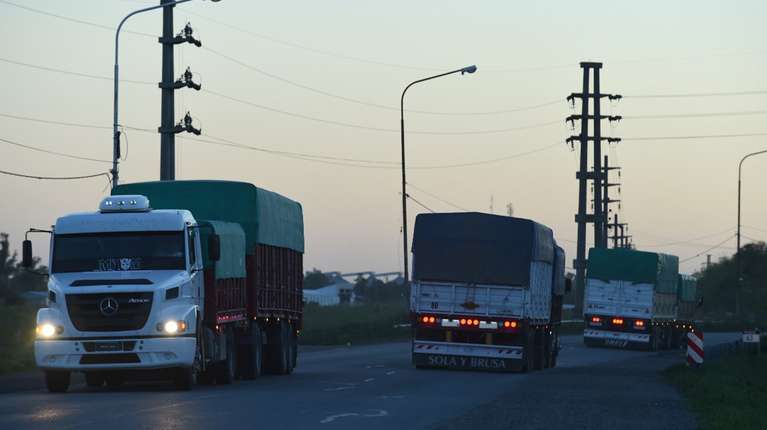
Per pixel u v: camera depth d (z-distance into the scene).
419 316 76.44
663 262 136.75
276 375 68.31
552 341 89.00
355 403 44.06
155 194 63.75
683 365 83.06
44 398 46.09
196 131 94.56
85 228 51.78
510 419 39.00
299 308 75.38
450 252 76.56
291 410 40.25
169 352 49.72
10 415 37.38
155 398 45.62
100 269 50.94
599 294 134.12
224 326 57.44
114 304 49.53
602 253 134.12
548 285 84.88
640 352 127.88
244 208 63.47
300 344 131.38
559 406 45.69
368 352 108.50
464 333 76.38
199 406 41.38
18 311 94.81
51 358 49.50
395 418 38.28
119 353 49.47
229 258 57.75
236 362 61.88
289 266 72.56
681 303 153.75
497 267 75.94
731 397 55.12
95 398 45.84
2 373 63.59
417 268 76.88
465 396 50.00
